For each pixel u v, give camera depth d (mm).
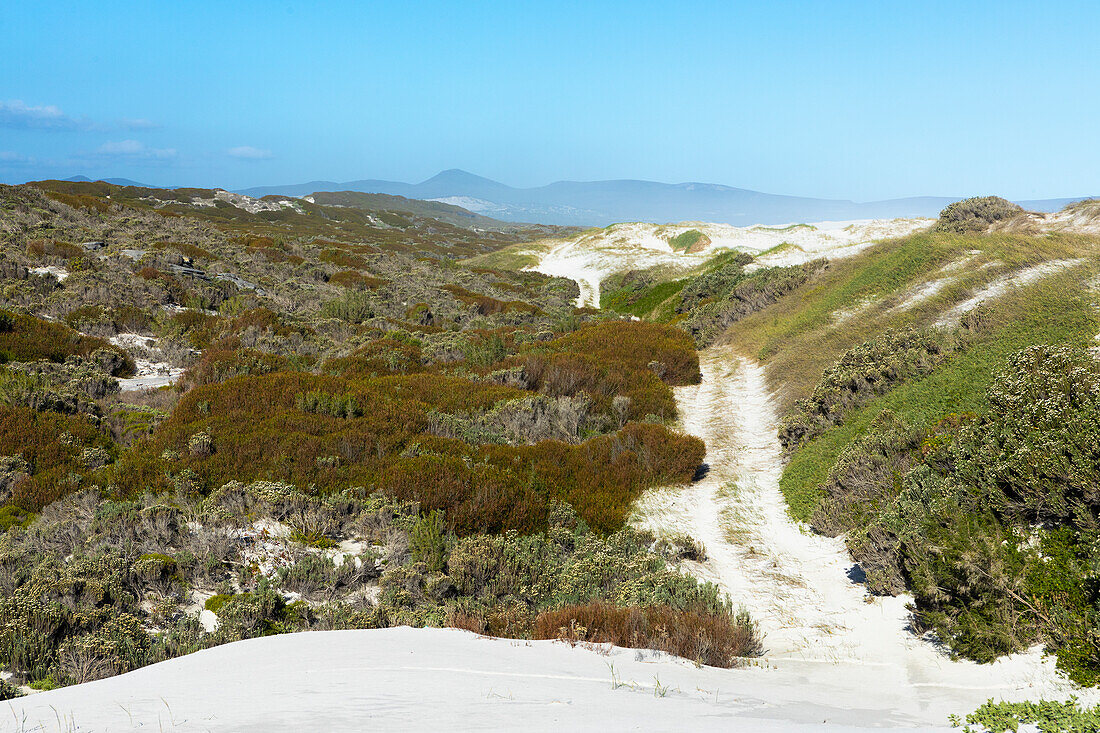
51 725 2992
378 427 13328
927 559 6297
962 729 3627
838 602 7855
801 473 12500
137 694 3662
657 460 13320
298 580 7711
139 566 7207
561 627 6285
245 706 3350
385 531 9164
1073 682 4469
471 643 5551
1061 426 7051
